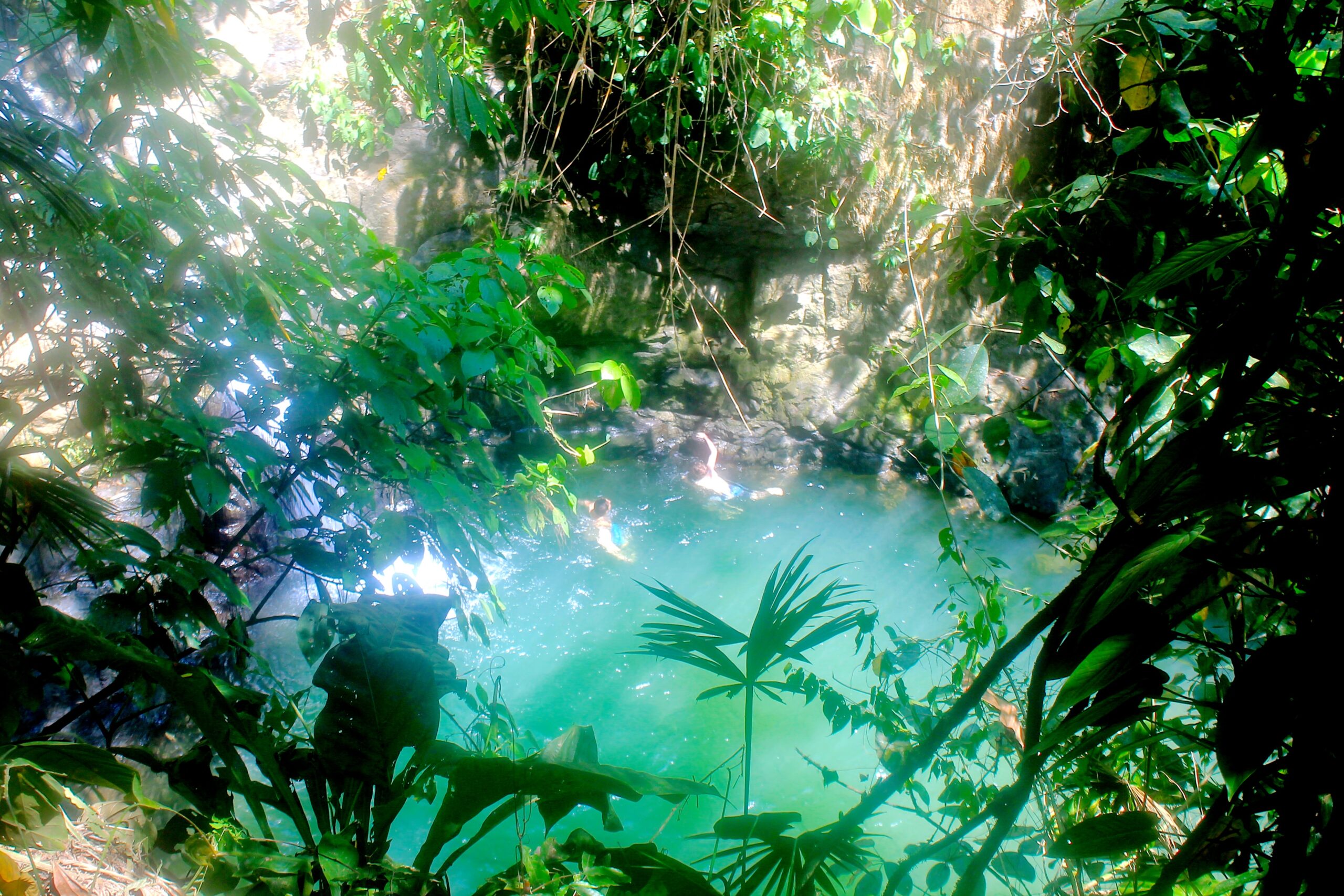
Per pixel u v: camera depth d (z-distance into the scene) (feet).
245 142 7.53
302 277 7.47
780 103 23.49
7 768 5.17
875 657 9.63
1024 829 7.24
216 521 16.15
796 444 30.83
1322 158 3.61
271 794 6.36
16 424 6.07
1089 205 6.46
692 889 5.54
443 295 7.95
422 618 7.41
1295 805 3.30
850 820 5.39
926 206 8.02
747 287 30.25
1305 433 3.85
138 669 5.91
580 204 28.50
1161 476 4.02
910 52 23.90
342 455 7.68
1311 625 3.50
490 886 5.65
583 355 30.30
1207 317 4.62
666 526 26.48
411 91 8.23
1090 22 6.59
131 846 5.94
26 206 5.55
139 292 5.93
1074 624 4.15
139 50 5.62
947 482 27.91
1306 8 4.27
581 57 20.10
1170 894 4.18
